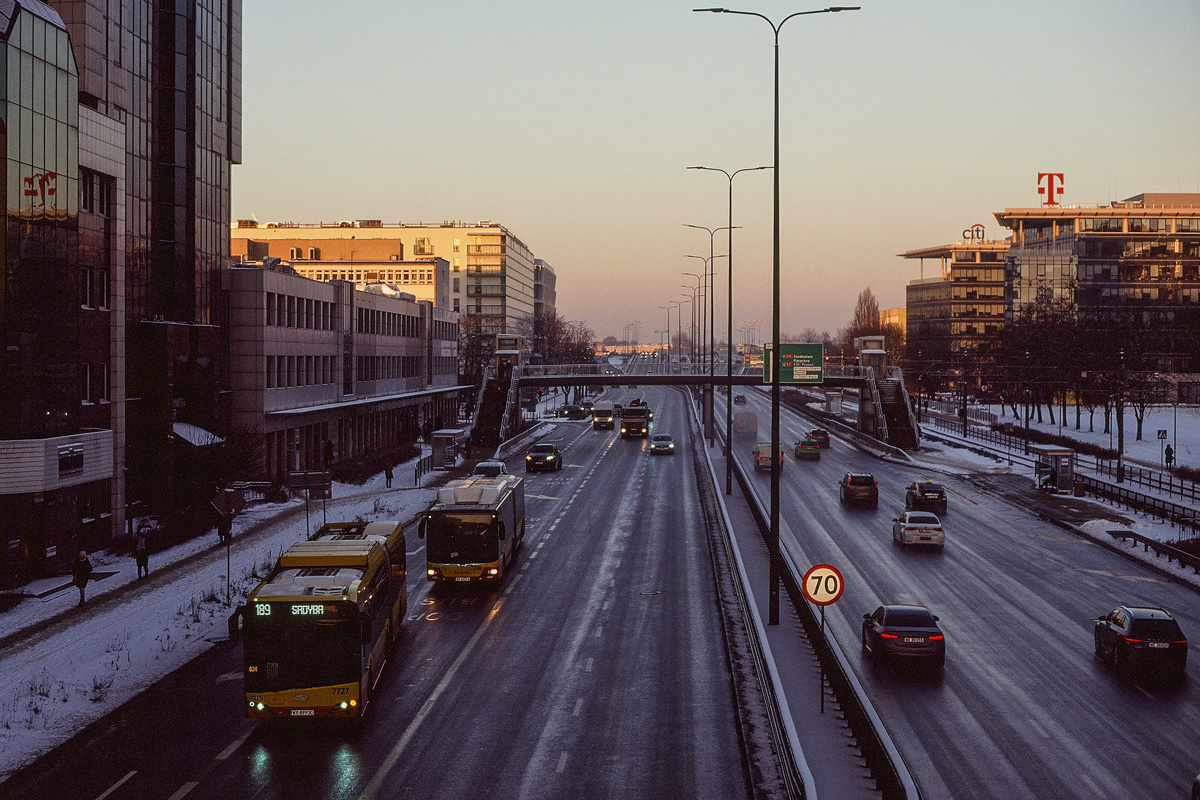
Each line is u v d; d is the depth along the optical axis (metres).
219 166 58.66
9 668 23.36
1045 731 19.17
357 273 172.62
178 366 51.34
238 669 23.75
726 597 30.86
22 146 33.81
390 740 18.75
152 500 47.25
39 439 33.66
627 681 22.45
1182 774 17.03
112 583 33.09
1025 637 26.61
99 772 17.11
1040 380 105.00
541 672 23.27
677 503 52.84
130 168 48.97
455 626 27.94
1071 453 57.75
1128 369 95.62
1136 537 40.50
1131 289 151.00
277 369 62.56
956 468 70.19
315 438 69.81
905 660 23.56
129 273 48.44
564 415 122.56
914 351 173.12
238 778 16.81
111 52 43.72
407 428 93.69
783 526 45.44
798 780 14.32
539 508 51.84
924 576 34.47
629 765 17.34
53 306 35.66
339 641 19.06
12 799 15.85
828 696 20.41
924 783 16.53
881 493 57.47
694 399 140.12
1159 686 22.27
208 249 56.75
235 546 39.88
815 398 161.50
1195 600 31.48
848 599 30.78
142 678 22.66
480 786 16.44
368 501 53.44
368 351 83.06
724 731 19.09
